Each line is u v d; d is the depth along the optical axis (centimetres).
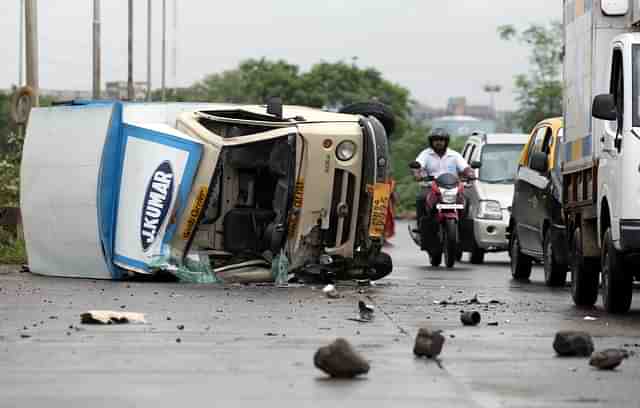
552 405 1009
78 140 2189
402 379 1120
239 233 2195
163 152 2138
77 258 2200
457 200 2897
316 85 11475
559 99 7500
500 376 1142
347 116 2238
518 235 2534
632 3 1839
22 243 2797
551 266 2272
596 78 1847
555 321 1617
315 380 1110
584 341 1266
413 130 10938
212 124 2233
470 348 1325
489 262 3294
